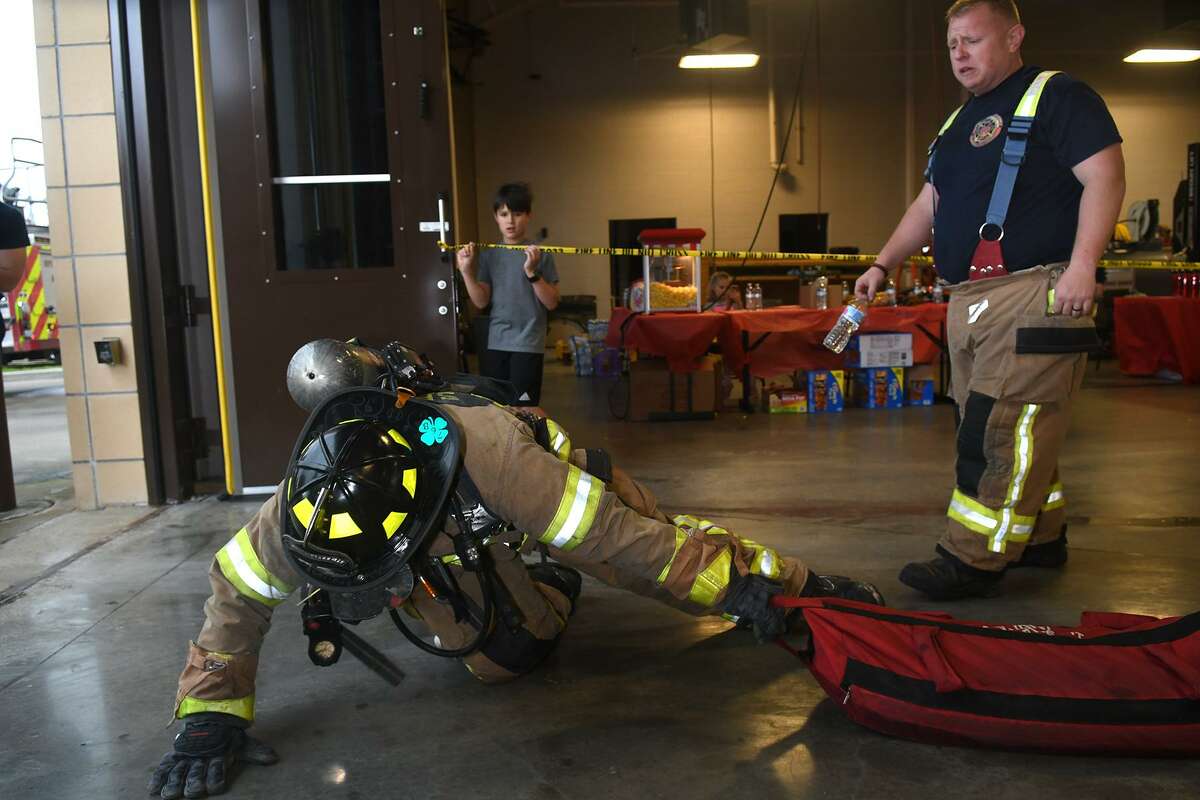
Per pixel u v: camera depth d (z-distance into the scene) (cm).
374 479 178
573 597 288
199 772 187
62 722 221
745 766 189
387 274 446
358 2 439
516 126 1560
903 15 1552
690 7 1186
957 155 273
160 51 441
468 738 205
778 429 648
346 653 256
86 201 435
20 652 266
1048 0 1549
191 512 433
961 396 283
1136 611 271
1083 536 353
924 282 852
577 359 1119
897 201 1587
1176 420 636
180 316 456
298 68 439
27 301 1289
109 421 445
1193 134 1588
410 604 223
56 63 430
